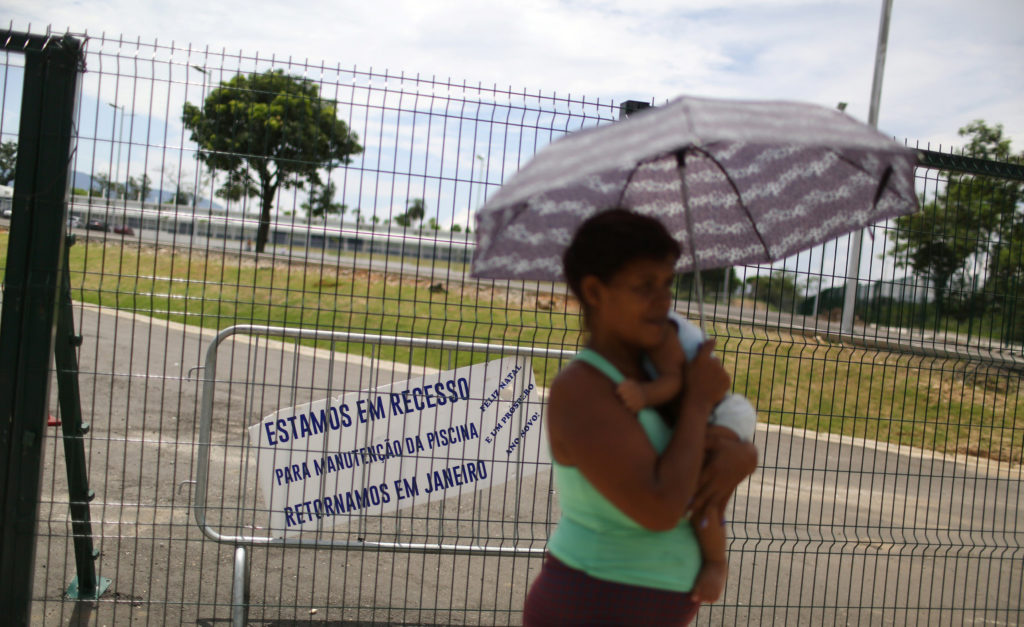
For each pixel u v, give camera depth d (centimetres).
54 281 321
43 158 318
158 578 425
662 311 180
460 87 351
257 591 422
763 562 543
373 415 400
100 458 625
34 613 378
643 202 228
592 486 179
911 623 456
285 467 395
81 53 321
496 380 407
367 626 396
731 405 192
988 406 1030
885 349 411
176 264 483
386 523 537
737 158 220
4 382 321
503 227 205
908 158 199
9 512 325
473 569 480
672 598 184
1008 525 691
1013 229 409
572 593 183
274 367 1003
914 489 769
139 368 976
